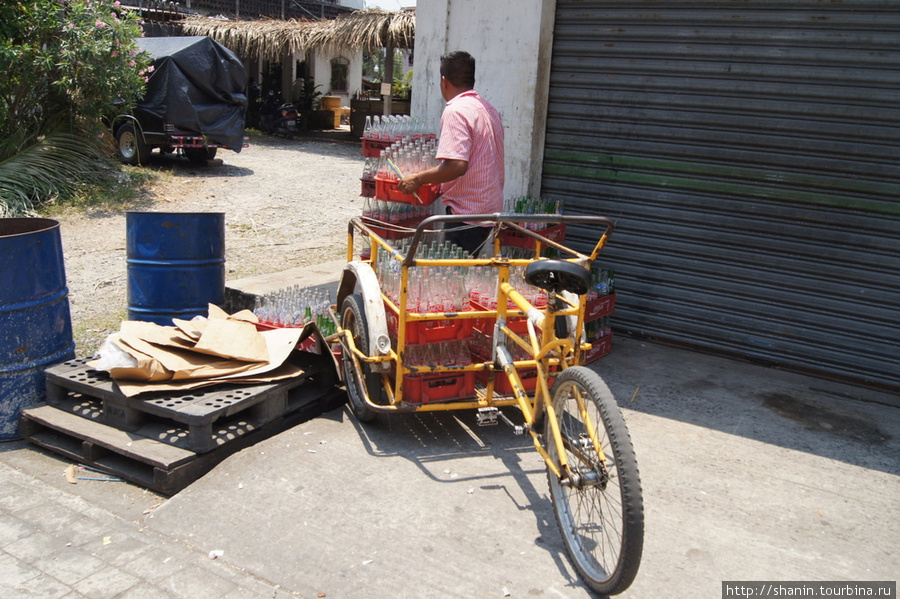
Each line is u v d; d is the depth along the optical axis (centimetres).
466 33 581
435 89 602
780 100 483
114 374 372
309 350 456
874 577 287
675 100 516
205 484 341
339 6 3086
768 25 477
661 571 285
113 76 1132
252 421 389
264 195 1239
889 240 465
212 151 1495
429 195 458
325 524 311
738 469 369
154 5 2241
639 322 563
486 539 303
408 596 268
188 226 489
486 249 452
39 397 411
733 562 293
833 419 433
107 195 1113
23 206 989
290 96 2416
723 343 532
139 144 1366
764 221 502
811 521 326
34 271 396
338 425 407
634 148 538
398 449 379
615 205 555
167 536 306
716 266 524
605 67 537
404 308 359
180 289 494
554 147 571
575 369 284
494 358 362
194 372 381
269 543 299
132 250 491
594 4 531
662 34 512
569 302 375
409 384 376
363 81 2928
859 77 457
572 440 288
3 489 350
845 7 452
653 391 464
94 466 370
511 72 566
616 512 272
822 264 488
